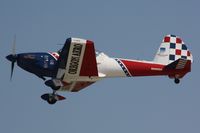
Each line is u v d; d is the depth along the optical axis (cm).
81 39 6688
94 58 6881
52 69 7219
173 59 8281
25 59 7275
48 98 7244
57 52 7325
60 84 7094
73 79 7231
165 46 8312
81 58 6869
